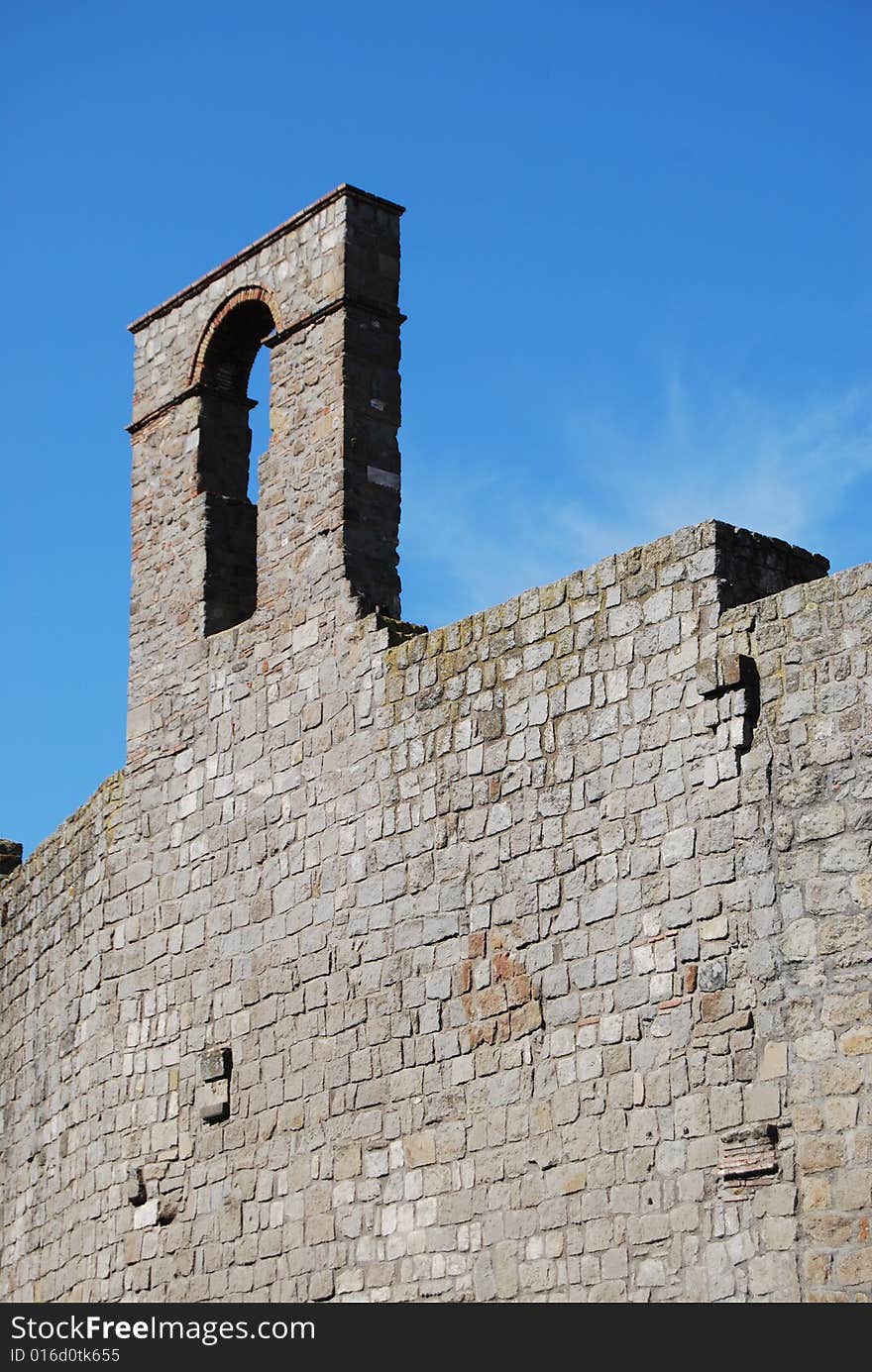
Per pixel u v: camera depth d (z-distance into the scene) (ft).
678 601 73.56
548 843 75.97
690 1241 68.95
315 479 88.38
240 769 89.25
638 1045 71.67
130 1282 89.81
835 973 67.21
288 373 90.63
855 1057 66.23
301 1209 82.23
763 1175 67.46
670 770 72.64
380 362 89.25
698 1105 69.62
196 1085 88.17
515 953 76.23
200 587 93.20
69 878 100.68
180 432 95.86
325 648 86.33
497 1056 76.07
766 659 70.85
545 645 77.71
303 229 91.15
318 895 84.38
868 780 67.67
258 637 89.71
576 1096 73.15
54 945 101.76
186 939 90.22
